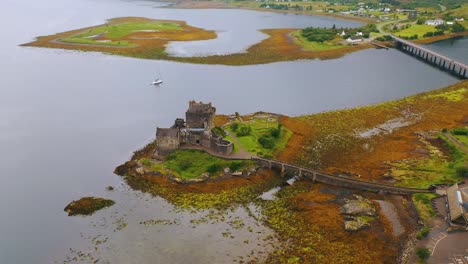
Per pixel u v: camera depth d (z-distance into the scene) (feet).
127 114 581.94
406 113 583.99
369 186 373.61
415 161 432.25
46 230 324.80
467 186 367.66
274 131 480.23
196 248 301.43
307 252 295.48
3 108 596.70
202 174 395.34
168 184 385.50
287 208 351.05
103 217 339.98
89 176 408.05
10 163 434.71
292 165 406.62
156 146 454.81
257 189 382.22
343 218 332.80
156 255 294.66
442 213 330.13
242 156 421.18
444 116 569.64
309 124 535.60
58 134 511.81
